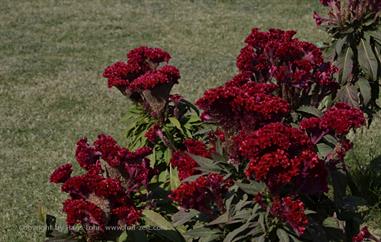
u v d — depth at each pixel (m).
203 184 4.71
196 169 5.08
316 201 5.32
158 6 20.70
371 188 7.83
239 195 5.03
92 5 20.92
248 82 5.57
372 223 7.32
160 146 6.48
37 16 19.66
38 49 16.52
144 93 6.50
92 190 4.80
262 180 4.45
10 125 11.45
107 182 4.79
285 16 19.03
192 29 18.02
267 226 4.71
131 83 6.43
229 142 5.00
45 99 12.77
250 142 4.42
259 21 18.61
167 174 6.41
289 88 5.84
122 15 19.67
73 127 11.23
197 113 6.78
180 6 20.64
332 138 5.30
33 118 11.77
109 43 16.95
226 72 14.16
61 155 10.09
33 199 8.66
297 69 5.82
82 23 18.84
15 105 12.52
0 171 9.56
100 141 5.24
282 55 5.73
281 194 4.71
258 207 4.74
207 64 14.80
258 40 6.08
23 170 9.58
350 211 5.48
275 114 4.82
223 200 4.95
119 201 4.86
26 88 13.52
